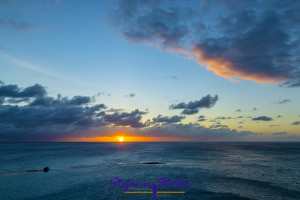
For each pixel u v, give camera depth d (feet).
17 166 180.14
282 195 95.35
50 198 91.61
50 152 354.54
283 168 170.91
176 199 90.38
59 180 125.49
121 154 319.68
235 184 115.24
